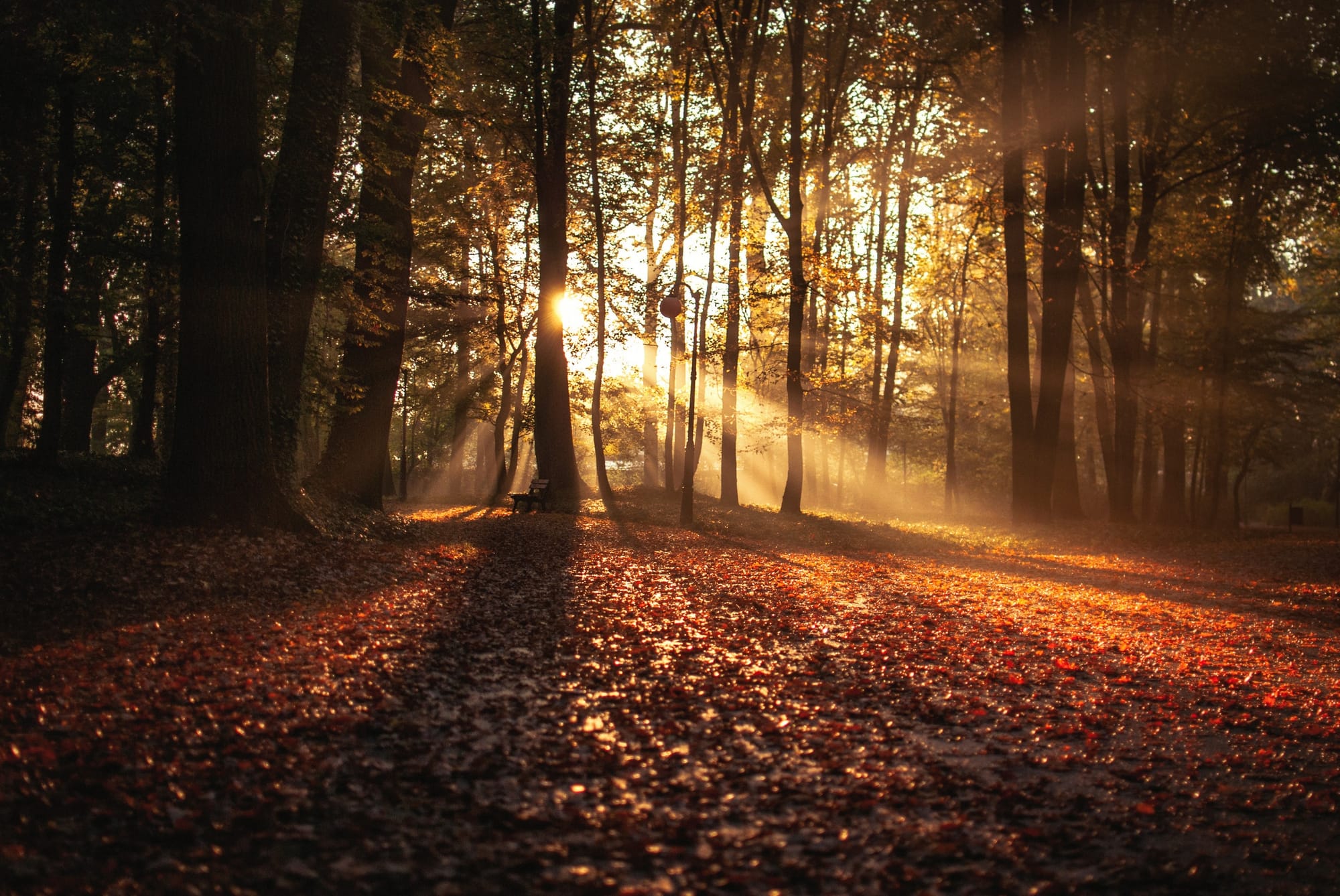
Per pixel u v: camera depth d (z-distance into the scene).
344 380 20.33
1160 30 30.25
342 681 7.66
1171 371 36.88
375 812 5.05
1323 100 28.80
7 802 4.92
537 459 29.72
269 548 12.87
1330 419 49.06
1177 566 21.08
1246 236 36.03
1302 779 6.43
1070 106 28.83
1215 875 4.87
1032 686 8.96
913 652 10.20
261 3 14.34
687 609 12.43
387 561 14.02
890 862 4.78
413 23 19.09
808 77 33.53
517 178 32.47
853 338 35.59
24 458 18.12
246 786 5.36
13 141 17.69
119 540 11.84
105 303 29.17
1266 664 10.32
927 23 29.41
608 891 4.30
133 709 6.62
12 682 7.04
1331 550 25.02
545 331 29.38
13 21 12.88
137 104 19.06
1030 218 31.52
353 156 18.89
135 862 4.40
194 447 13.30
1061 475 34.12
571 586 13.98
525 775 5.70
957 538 26.30
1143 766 6.60
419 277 32.22
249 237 13.56
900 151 38.00
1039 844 5.14
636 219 34.28
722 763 6.14
